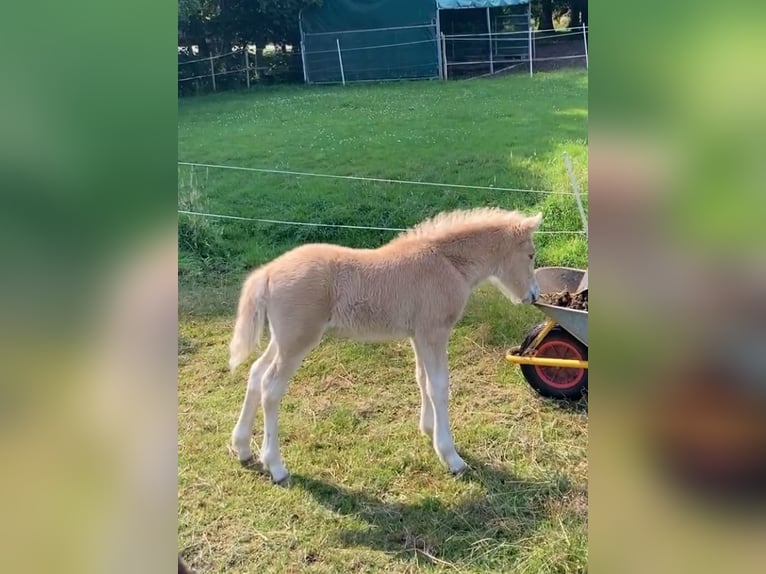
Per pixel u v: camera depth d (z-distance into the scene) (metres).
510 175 6.75
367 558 2.69
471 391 3.91
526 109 9.34
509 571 2.60
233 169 7.24
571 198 5.95
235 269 5.50
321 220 6.07
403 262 3.21
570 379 3.73
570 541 2.71
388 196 6.39
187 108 10.49
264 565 2.66
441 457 3.24
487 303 4.80
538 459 3.30
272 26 11.83
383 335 3.29
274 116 9.70
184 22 11.46
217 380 4.09
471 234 3.33
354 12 11.88
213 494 3.07
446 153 7.53
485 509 2.96
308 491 3.10
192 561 2.67
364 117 9.38
